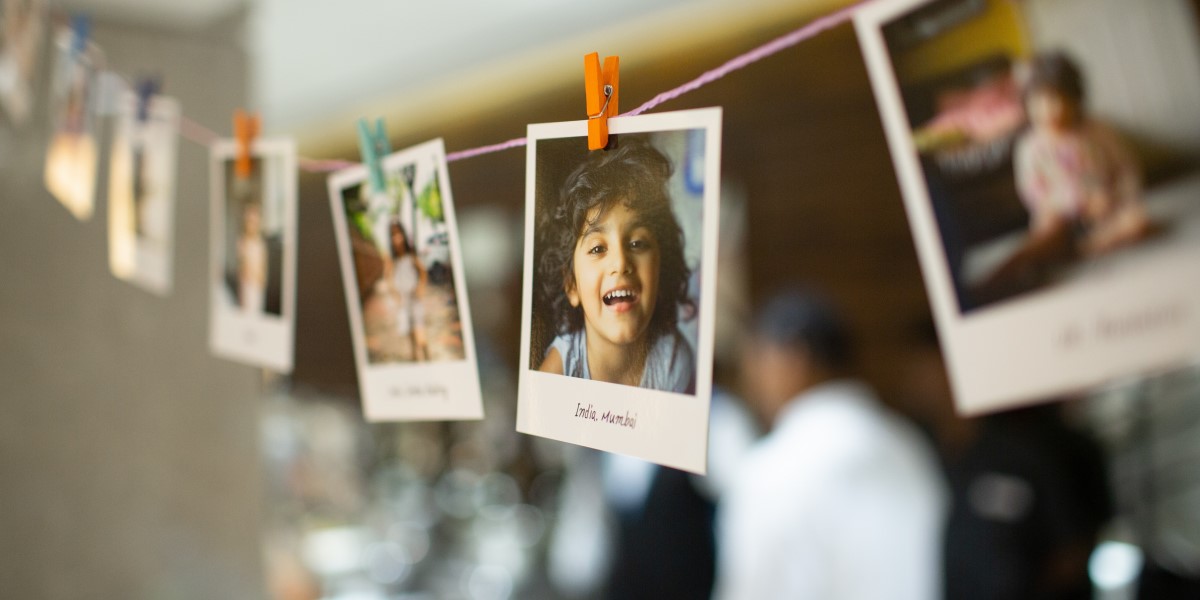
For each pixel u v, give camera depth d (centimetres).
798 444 159
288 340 70
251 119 71
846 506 151
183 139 113
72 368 100
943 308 43
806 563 151
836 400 165
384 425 277
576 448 250
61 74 84
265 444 122
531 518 269
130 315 107
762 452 169
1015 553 150
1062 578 150
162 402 111
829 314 179
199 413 115
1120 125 39
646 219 42
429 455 289
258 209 71
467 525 258
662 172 42
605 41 235
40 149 91
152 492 108
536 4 209
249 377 120
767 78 291
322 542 198
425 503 266
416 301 56
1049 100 40
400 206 56
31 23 83
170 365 112
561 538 241
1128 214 39
